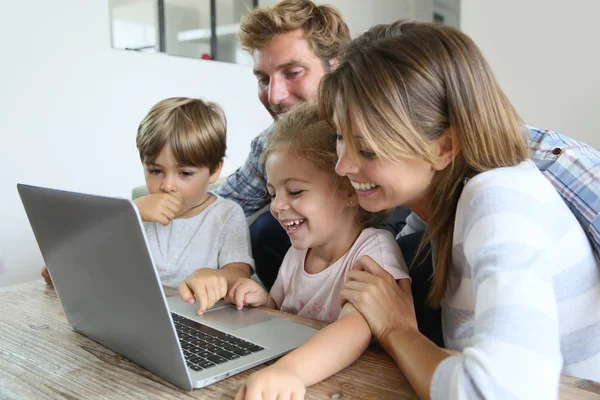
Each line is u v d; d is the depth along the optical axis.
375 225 1.10
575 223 0.82
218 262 1.41
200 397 0.59
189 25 3.30
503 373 0.47
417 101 0.68
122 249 0.57
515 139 0.75
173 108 1.42
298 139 0.98
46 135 2.71
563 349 0.84
